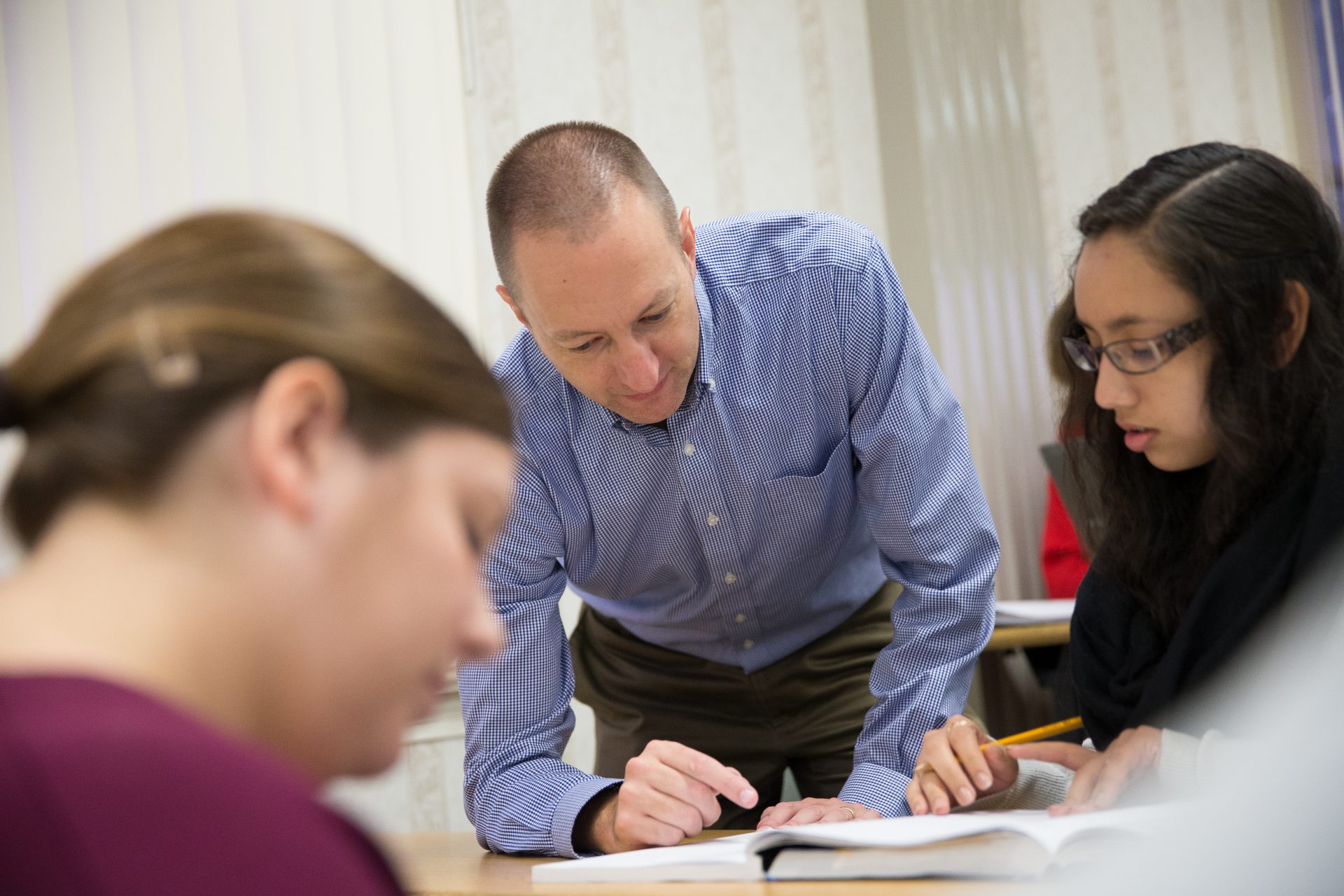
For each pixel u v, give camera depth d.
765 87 3.44
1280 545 1.26
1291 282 1.24
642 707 2.07
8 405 0.50
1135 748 1.20
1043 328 3.74
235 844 0.40
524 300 1.56
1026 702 3.34
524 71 3.05
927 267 3.58
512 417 0.60
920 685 1.65
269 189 2.71
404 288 0.57
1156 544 1.42
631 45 3.22
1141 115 4.05
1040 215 3.79
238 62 2.69
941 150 3.62
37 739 0.40
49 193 2.54
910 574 1.79
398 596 0.54
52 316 0.53
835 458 1.83
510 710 1.64
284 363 0.51
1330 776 0.85
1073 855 0.94
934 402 1.79
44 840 0.38
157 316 0.51
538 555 1.77
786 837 1.05
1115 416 1.43
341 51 2.80
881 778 1.58
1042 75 3.87
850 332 1.75
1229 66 4.26
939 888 0.93
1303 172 1.27
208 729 0.44
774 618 1.96
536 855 1.49
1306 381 1.25
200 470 0.50
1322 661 1.14
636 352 1.53
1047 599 3.61
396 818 2.64
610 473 1.79
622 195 1.50
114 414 0.49
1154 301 1.23
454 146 2.92
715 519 1.81
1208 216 1.22
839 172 3.55
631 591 1.94
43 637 0.47
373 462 0.54
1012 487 3.64
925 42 3.63
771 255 1.78
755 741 2.04
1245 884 0.84
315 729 0.53
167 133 2.63
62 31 2.55
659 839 1.30
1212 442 1.27
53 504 0.50
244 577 0.50
